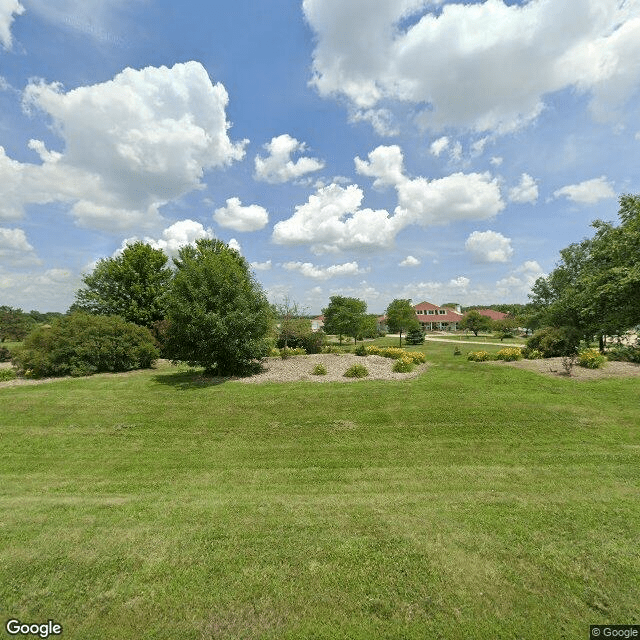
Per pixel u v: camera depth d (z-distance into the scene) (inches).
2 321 1347.2
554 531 134.6
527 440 242.4
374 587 106.7
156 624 94.3
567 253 897.5
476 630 92.2
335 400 337.7
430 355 872.3
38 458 233.1
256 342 467.2
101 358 572.4
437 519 145.3
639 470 193.6
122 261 919.0
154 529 139.5
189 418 304.3
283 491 180.5
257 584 108.0
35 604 100.8
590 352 483.5
